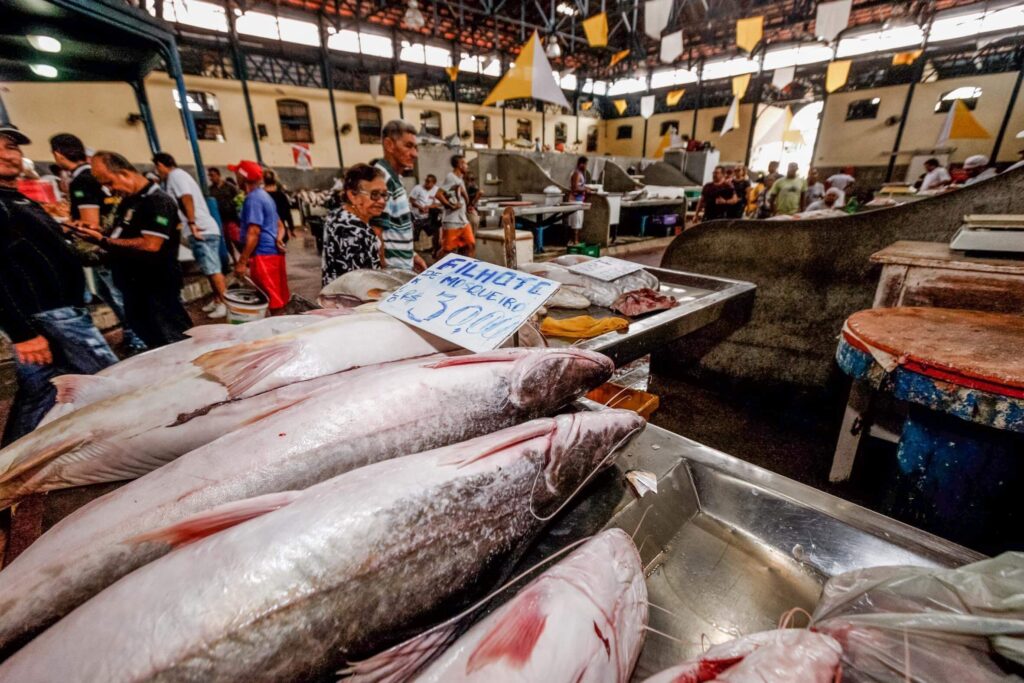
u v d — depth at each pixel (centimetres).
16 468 90
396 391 97
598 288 224
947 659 54
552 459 90
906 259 194
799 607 80
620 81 2489
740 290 240
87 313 219
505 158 1046
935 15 1474
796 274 288
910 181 1675
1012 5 1348
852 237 262
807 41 1780
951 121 1505
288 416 92
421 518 70
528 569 83
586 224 981
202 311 534
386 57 1745
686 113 2277
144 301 314
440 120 1984
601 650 66
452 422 100
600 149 2634
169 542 64
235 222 782
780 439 274
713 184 876
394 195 287
